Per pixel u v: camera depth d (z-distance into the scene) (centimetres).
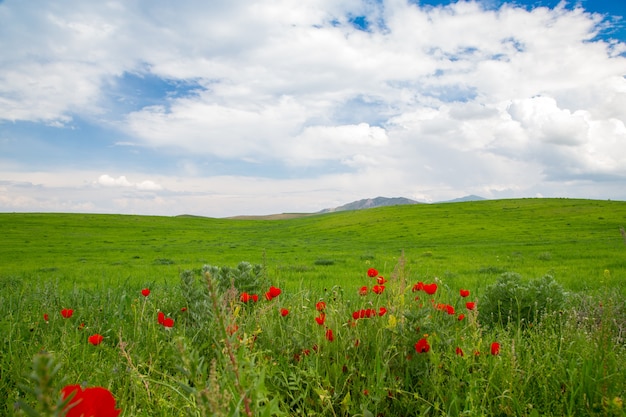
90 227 7525
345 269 1753
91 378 284
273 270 1627
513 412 258
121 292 695
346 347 337
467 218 6775
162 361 349
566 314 547
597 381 265
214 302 146
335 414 277
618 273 1412
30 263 2505
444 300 600
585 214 6344
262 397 165
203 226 9106
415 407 278
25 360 314
